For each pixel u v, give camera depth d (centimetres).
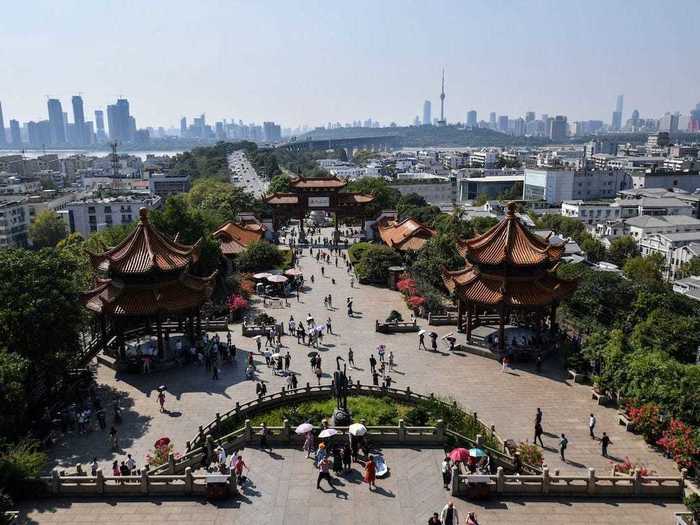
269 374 6838
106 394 6322
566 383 6606
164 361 7031
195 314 7644
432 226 14612
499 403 6106
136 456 5078
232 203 17250
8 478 4256
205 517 4091
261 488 4425
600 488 4316
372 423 5416
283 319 8962
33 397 6069
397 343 7888
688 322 8219
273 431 5097
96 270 7456
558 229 19725
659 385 5388
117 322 7056
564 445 5025
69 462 4978
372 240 15188
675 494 4319
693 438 4784
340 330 8438
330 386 6247
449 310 9144
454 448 4953
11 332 5603
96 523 4038
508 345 7431
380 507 4178
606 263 15575
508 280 7406
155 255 7125
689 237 17662
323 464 4375
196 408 5969
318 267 12456
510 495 4334
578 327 8500
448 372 6912
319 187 14988
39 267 6159
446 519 3772
